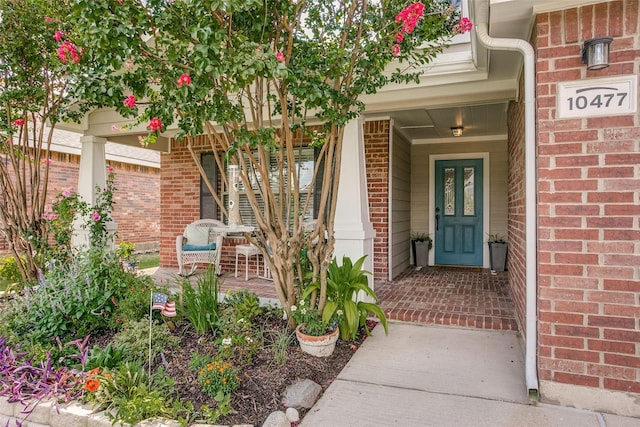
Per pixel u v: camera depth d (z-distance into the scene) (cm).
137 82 292
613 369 240
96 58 262
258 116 336
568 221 247
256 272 668
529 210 264
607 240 239
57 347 312
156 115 296
